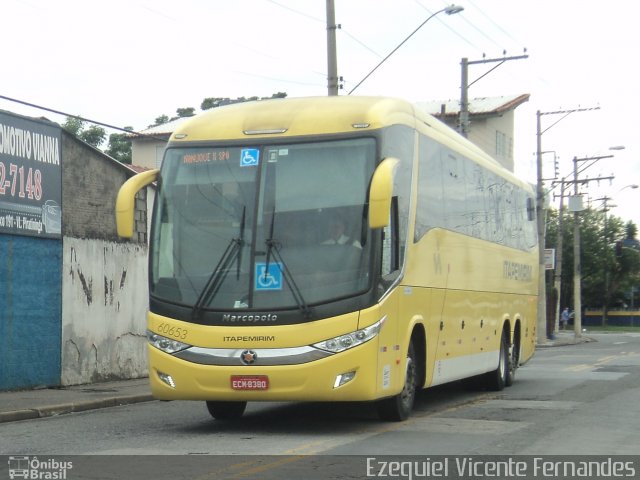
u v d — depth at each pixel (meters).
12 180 17.94
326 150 11.43
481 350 16.91
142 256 22.45
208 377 11.06
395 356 11.79
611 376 21.94
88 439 11.48
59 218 19.36
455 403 15.78
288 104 12.01
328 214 11.17
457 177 15.35
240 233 11.28
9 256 17.92
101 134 48.72
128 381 21.09
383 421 12.88
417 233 12.84
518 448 10.45
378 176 10.65
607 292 92.94
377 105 11.89
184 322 11.22
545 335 46.47
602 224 91.06
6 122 17.80
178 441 11.09
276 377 10.86
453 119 56.84
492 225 17.97
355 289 10.96
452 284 14.79
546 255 51.28
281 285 11.01
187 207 11.61
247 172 11.52
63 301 19.47
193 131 11.98
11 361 17.98
